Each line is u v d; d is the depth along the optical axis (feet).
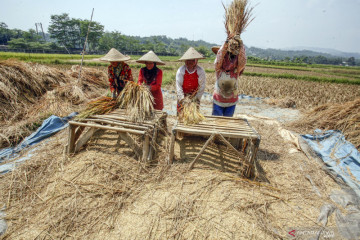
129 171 10.28
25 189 9.07
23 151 12.48
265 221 8.07
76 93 21.54
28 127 15.16
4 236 7.00
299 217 8.42
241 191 9.53
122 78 14.38
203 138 14.02
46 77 22.89
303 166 12.20
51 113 17.40
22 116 17.29
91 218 7.86
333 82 67.15
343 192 10.12
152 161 11.22
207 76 50.90
